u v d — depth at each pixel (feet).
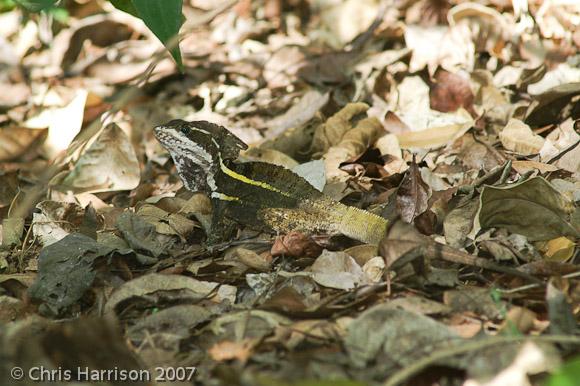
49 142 44.29
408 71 45.29
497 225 27.91
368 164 36.73
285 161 39.01
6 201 38.83
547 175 32.89
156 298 25.49
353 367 19.75
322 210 30.45
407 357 19.76
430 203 30.48
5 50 58.18
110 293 26.71
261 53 56.03
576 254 26.48
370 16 58.03
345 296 23.76
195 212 33.09
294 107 46.44
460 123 40.01
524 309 22.00
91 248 27.63
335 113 44.88
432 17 52.44
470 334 21.50
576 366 16.15
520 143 36.37
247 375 18.10
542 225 27.45
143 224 29.99
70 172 39.24
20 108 53.78
